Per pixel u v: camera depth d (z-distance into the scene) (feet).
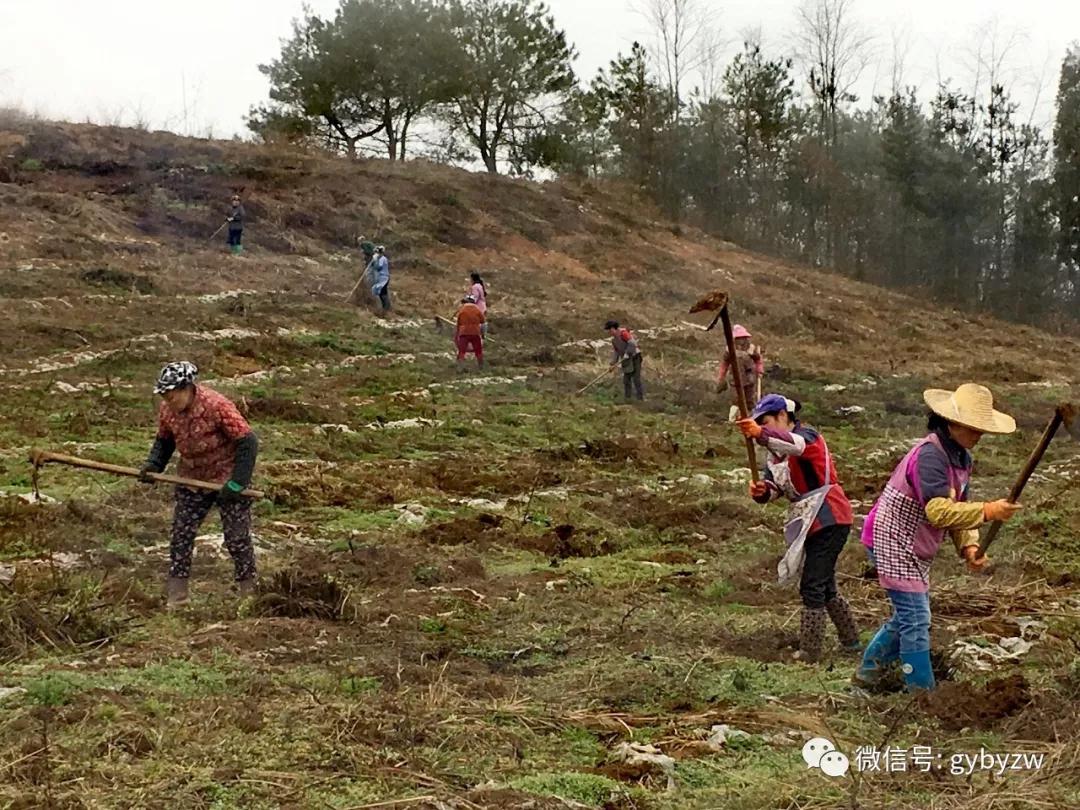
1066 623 26.43
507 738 18.35
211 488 25.93
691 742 18.66
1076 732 18.63
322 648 22.70
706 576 31.45
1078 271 168.66
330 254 100.32
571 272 115.03
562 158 158.81
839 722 19.77
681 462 52.49
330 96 147.64
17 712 18.11
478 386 66.49
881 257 167.53
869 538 21.58
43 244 81.71
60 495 36.09
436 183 123.54
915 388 83.30
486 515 37.45
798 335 105.50
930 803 16.25
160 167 107.96
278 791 15.79
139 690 19.54
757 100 170.91
